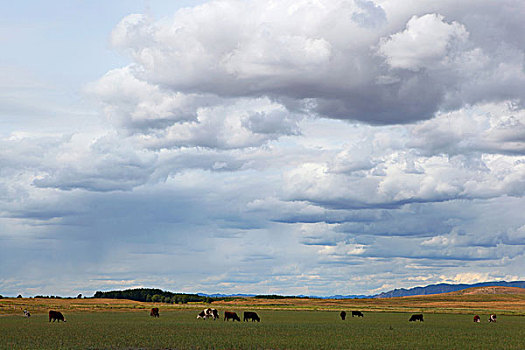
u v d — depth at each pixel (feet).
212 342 191.83
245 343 188.34
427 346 186.60
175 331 250.57
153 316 446.19
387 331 265.13
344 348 176.76
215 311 411.95
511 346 188.65
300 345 183.93
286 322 358.23
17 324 312.50
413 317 395.34
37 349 168.66
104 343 188.85
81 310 577.43
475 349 178.50
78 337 213.25
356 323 350.64
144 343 188.44
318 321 376.89
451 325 333.83
